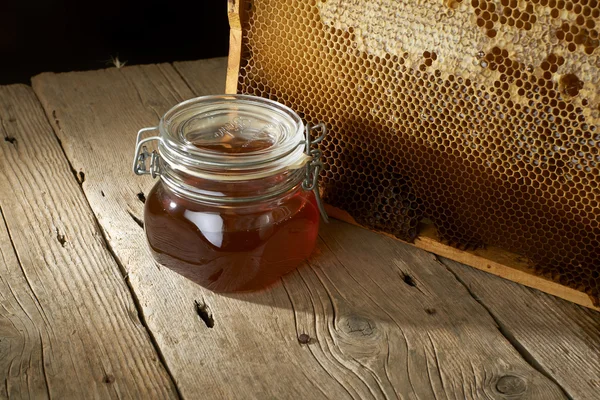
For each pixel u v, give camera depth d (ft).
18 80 4.67
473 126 2.27
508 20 2.12
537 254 2.33
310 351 2.10
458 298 2.27
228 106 2.30
